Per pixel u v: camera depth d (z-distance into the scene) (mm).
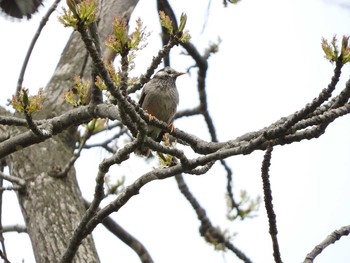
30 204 11352
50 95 12352
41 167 11766
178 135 9133
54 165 11805
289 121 8008
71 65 12758
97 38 8695
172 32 8852
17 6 10570
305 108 7895
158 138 11688
